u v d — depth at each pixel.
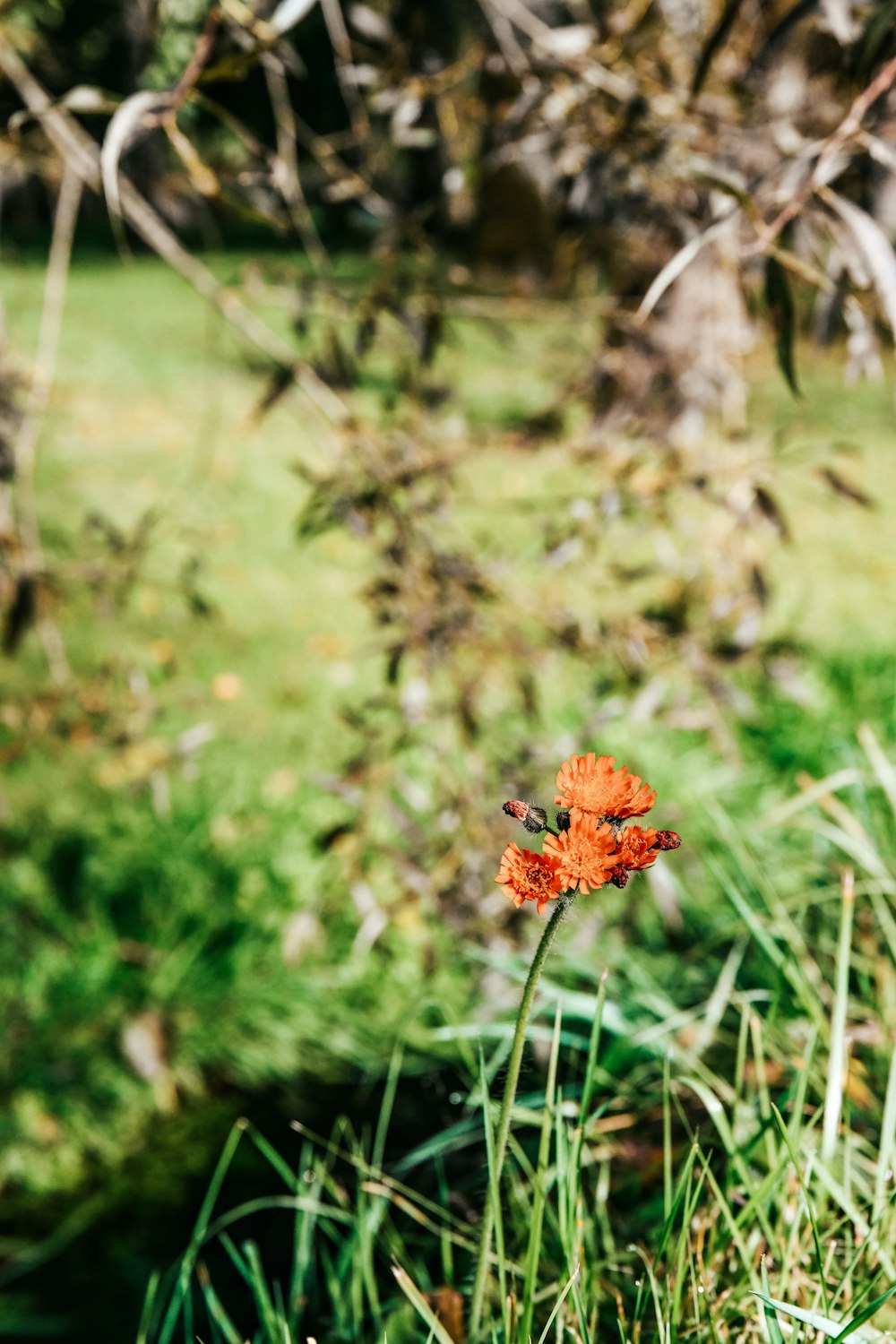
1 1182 3.28
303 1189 2.12
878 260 1.92
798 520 7.74
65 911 4.05
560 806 1.22
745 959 2.86
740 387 3.01
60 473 8.38
